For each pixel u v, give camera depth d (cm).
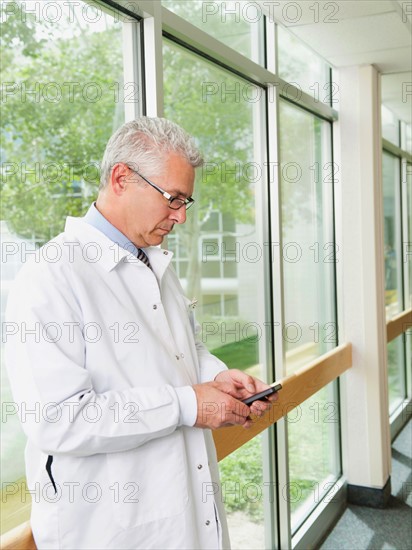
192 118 223
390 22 270
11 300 115
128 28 181
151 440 124
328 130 363
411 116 536
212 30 236
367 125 351
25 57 141
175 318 141
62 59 153
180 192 124
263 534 282
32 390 107
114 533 119
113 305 122
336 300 373
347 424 369
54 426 107
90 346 117
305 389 289
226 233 250
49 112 149
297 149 322
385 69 358
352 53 322
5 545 116
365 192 355
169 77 208
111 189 127
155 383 125
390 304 531
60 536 117
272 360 288
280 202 281
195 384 137
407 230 580
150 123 125
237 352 260
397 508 362
